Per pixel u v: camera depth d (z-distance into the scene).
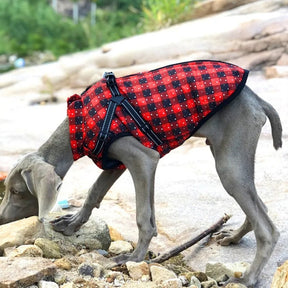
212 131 1.68
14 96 4.43
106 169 1.73
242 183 1.65
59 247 1.76
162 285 1.51
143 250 1.70
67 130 1.74
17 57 8.02
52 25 8.91
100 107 1.64
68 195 2.37
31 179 1.69
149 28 5.25
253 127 1.66
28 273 1.50
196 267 1.80
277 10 4.51
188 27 4.39
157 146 1.67
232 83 1.65
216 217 2.06
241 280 1.62
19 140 3.12
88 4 9.93
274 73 3.67
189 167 2.57
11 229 1.76
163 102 1.64
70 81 4.39
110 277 1.59
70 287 1.50
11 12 9.12
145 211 1.67
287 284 1.40
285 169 2.40
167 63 4.05
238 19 4.23
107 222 2.10
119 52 4.27
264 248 1.64
